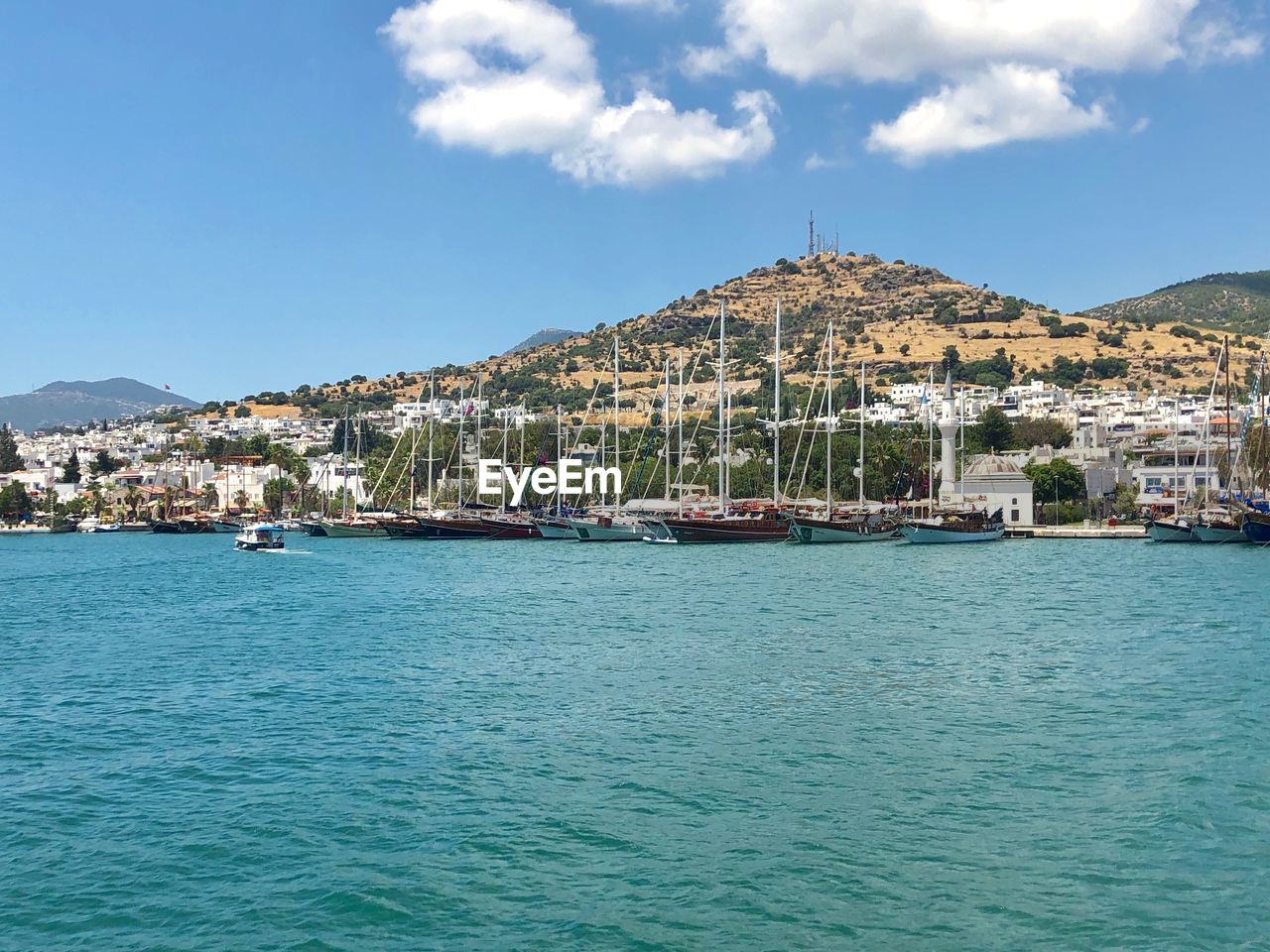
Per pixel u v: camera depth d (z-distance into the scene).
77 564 158.88
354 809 36.81
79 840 34.56
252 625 83.25
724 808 36.25
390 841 33.88
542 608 88.88
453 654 66.19
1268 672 56.88
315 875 31.53
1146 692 52.56
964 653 64.06
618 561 135.25
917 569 119.94
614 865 31.83
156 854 33.31
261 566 142.88
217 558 161.25
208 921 28.89
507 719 48.72
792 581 107.31
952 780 38.91
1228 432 164.62
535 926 28.25
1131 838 33.34
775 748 43.25
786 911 28.86
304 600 100.25
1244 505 162.88
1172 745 42.97
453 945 27.38
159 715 51.56
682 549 152.50
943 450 189.00
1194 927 27.84
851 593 96.25
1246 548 147.88
